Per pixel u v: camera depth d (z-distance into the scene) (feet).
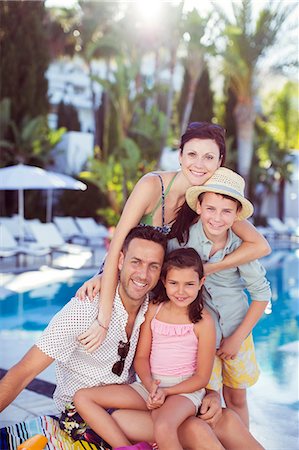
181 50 70.49
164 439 9.30
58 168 78.02
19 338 23.68
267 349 22.90
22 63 68.64
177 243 11.05
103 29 92.02
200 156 10.34
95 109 93.81
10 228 56.03
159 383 9.96
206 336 10.36
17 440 10.08
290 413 15.31
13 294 33.76
